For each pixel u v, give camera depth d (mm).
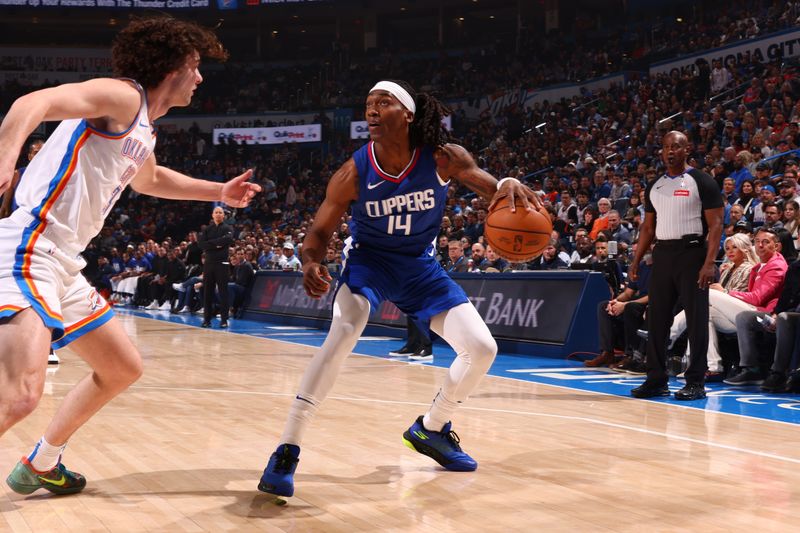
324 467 3084
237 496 2643
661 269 5223
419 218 2936
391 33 29609
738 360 6340
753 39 17469
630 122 17234
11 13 27734
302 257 2959
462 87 24578
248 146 26891
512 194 2836
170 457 3197
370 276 2928
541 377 6254
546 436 3793
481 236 10688
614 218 9508
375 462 3182
